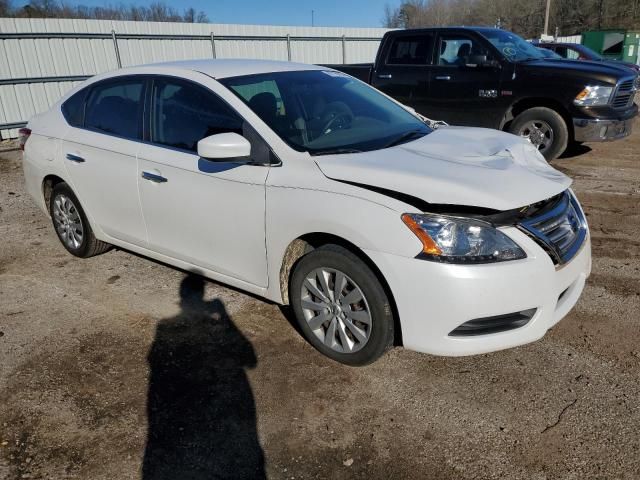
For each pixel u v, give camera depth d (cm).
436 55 857
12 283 452
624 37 2694
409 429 272
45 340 362
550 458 251
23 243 544
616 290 405
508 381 305
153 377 320
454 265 265
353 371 319
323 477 246
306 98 378
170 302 407
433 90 865
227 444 267
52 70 1342
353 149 334
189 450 264
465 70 827
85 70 1396
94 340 360
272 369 323
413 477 244
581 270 308
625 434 263
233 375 319
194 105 368
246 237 338
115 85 427
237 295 414
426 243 268
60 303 413
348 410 288
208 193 350
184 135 372
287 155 321
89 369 329
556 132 774
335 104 385
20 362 337
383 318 292
